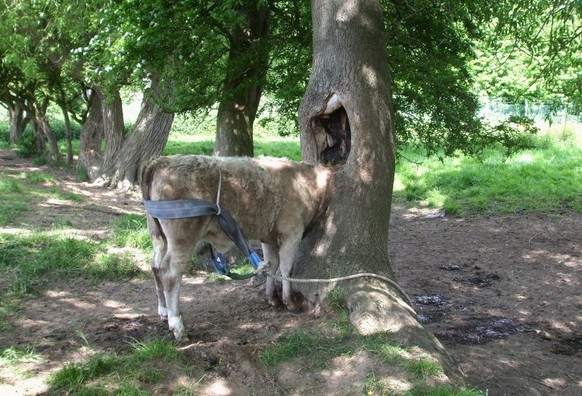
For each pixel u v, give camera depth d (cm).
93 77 1016
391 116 627
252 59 858
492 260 976
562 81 1176
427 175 1584
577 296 806
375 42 618
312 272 604
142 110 1722
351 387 444
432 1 898
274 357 484
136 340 538
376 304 536
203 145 2789
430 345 501
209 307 653
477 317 723
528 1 888
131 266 785
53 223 1057
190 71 872
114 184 1712
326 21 620
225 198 553
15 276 727
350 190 609
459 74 975
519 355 612
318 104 621
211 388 446
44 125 2277
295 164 611
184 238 531
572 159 1603
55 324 592
